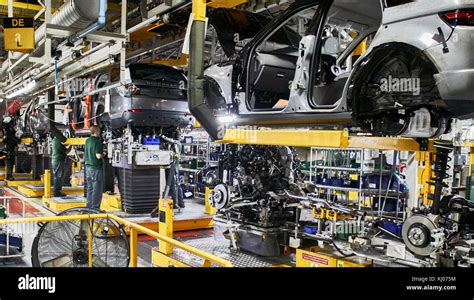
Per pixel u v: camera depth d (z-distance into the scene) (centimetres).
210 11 542
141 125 841
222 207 614
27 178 1497
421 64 354
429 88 353
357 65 374
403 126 384
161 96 831
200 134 1186
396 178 826
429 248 392
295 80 445
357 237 455
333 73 520
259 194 582
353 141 425
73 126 1077
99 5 494
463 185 900
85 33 526
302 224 568
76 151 1138
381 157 804
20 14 876
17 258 496
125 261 415
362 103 385
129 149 829
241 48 539
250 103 519
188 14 666
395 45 350
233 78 527
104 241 411
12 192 1278
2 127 1562
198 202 1056
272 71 523
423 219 395
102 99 895
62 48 656
